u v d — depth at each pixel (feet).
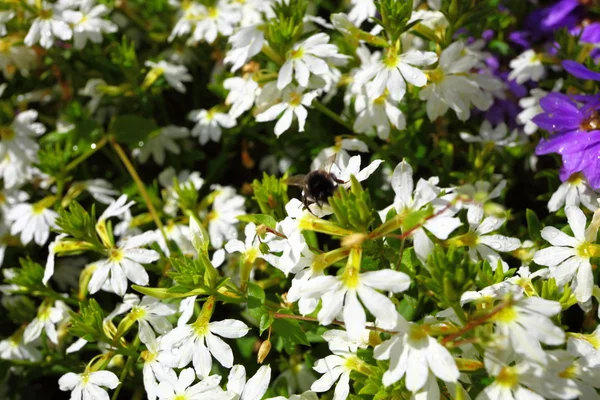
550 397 0.93
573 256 1.05
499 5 1.61
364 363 1.04
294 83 1.29
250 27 1.28
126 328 1.13
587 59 1.29
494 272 1.08
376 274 0.96
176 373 1.16
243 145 1.50
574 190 1.20
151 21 1.58
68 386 1.13
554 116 1.19
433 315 1.08
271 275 1.26
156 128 1.47
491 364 0.95
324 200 1.05
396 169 1.03
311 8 1.54
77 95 1.57
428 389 0.97
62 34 1.41
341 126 1.45
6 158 1.42
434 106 1.25
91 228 1.21
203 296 1.25
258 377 1.05
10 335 1.44
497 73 1.47
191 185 1.35
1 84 1.63
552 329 0.93
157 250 1.29
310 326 1.18
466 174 1.34
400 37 1.27
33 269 1.28
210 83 1.58
